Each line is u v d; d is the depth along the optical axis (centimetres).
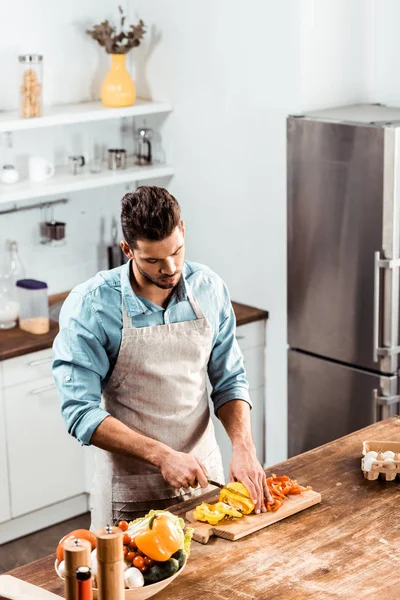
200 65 477
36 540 455
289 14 431
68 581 204
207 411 305
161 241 254
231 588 231
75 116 462
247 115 460
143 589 218
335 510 268
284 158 447
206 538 250
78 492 470
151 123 512
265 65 446
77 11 491
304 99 440
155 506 294
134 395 290
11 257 460
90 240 512
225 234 487
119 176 482
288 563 241
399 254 416
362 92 470
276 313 471
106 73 509
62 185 462
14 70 472
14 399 436
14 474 443
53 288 504
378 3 458
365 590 229
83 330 277
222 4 457
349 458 301
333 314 442
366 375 435
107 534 207
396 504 272
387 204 408
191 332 289
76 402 273
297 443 476
